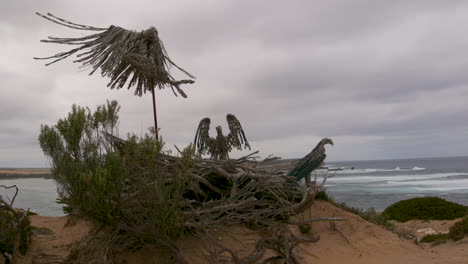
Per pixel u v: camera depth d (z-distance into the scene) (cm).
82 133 711
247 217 794
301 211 880
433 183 6581
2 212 834
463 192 4962
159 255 760
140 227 670
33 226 1102
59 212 2530
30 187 6438
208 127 1012
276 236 832
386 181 7331
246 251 832
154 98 902
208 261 746
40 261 823
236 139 999
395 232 1254
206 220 730
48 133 701
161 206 633
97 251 720
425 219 2058
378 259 969
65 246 923
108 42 888
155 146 656
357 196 4653
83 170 646
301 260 879
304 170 1020
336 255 979
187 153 662
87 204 630
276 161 976
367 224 1130
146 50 882
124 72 905
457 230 1214
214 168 822
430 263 919
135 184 678
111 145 712
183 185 662
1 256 760
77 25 877
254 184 846
